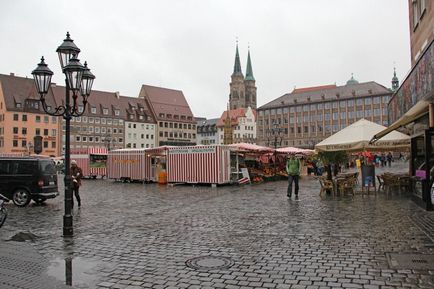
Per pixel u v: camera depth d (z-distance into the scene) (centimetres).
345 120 12812
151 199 1970
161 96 13162
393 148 1934
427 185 1341
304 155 4134
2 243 941
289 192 1883
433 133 1339
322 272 666
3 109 9725
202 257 782
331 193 2016
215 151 2873
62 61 1068
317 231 1018
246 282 625
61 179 4422
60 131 10362
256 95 18250
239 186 2825
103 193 2381
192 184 3075
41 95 1070
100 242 941
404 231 988
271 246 863
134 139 12044
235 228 1091
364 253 782
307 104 13475
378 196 1855
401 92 2034
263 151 3300
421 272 653
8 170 1730
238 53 17425
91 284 632
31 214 1460
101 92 11781
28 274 690
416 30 1762
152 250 850
